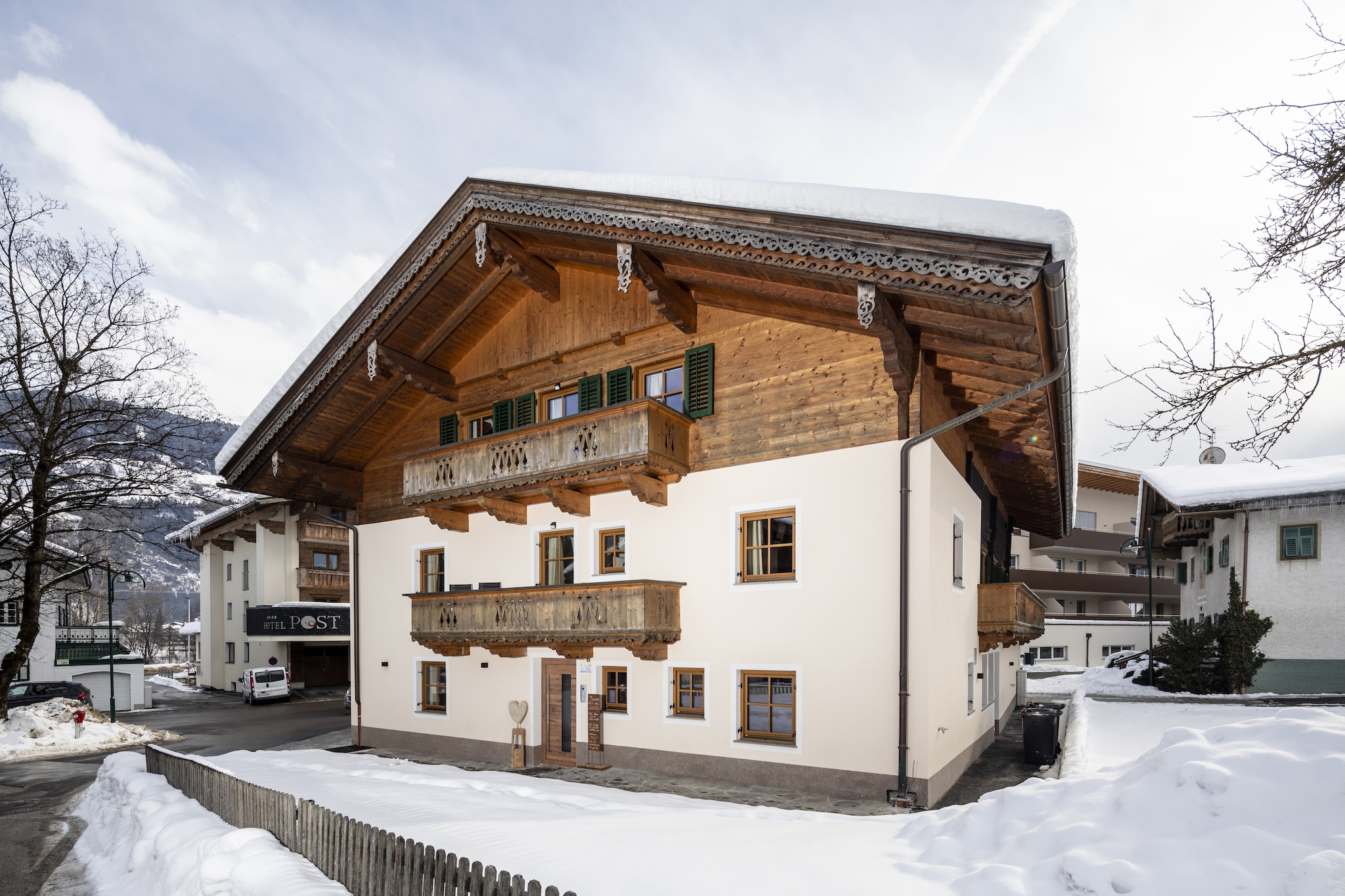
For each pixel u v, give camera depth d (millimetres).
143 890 8094
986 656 15984
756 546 12492
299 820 7289
